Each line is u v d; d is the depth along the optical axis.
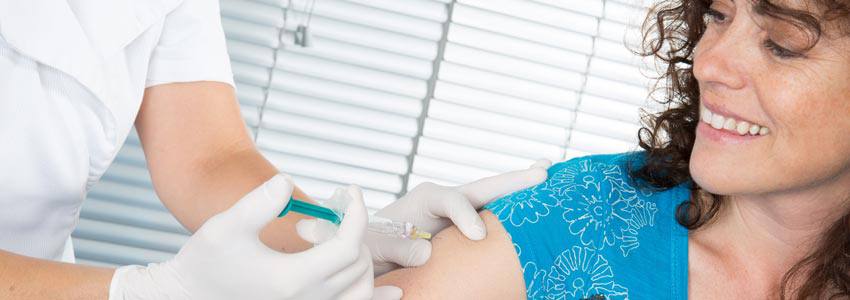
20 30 1.60
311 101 3.00
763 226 1.43
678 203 1.50
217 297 1.36
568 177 1.53
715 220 1.48
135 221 2.96
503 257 1.43
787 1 1.24
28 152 1.66
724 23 1.32
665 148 1.56
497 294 1.42
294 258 1.33
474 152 3.10
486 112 3.09
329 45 2.98
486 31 3.05
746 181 1.28
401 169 3.08
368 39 2.99
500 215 1.46
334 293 1.37
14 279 1.37
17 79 1.63
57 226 1.80
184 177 1.73
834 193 1.36
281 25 2.93
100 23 1.68
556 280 1.43
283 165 3.01
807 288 1.44
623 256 1.45
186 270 1.35
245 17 2.91
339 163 3.05
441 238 1.48
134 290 1.38
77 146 1.69
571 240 1.45
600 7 3.07
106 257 2.97
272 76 2.96
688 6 1.58
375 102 3.03
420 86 3.05
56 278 1.39
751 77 1.24
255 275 1.33
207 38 1.81
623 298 1.42
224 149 1.77
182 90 1.78
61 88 1.66
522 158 3.12
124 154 2.89
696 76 1.30
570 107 3.13
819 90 1.21
